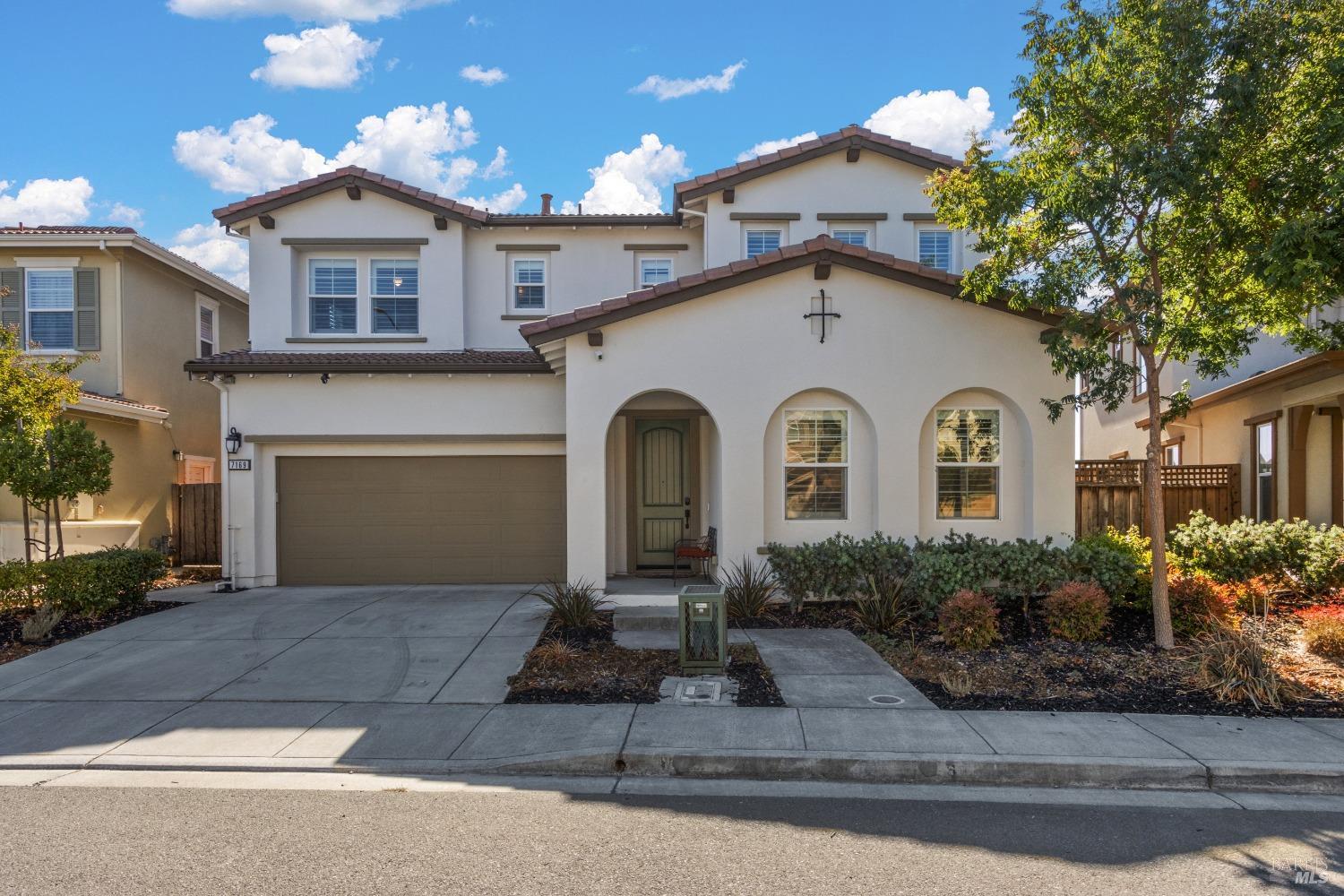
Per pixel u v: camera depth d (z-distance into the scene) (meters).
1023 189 8.79
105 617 10.71
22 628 9.95
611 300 11.06
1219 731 6.44
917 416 11.28
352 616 10.68
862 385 11.27
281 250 14.48
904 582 10.07
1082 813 5.23
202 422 18.56
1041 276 9.15
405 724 6.77
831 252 11.05
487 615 10.66
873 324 11.30
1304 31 7.79
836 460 11.59
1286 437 13.92
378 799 5.43
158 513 16.61
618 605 10.94
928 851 4.65
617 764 5.97
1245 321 9.48
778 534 11.45
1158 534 8.77
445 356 13.69
